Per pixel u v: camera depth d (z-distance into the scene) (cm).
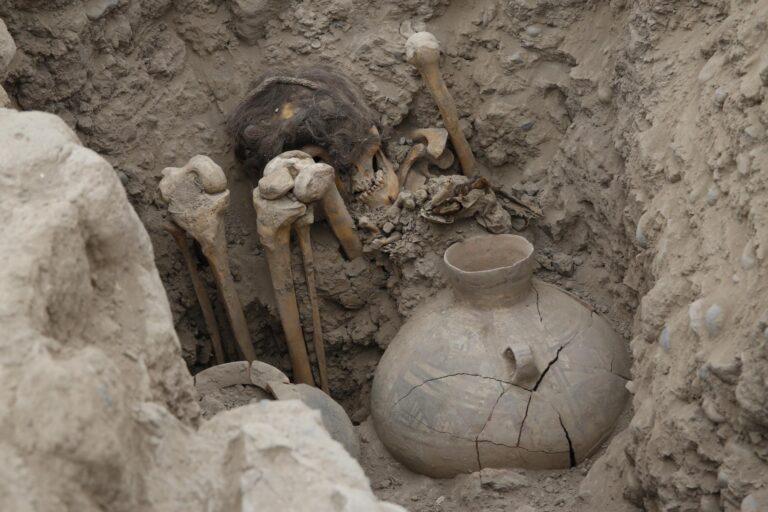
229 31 450
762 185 279
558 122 442
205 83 448
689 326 289
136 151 420
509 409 349
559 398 350
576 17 428
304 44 445
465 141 442
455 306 379
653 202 340
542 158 447
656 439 292
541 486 351
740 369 259
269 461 168
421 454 365
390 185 430
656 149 350
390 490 377
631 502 321
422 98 447
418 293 423
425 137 443
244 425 174
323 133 407
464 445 354
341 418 380
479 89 452
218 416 183
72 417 144
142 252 194
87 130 408
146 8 427
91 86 407
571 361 356
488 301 367
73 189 182
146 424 170
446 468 363
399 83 442
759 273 268
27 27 390
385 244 422
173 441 173
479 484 353
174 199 391
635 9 382
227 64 451
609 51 411
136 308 189
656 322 311
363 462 390
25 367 149
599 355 363
